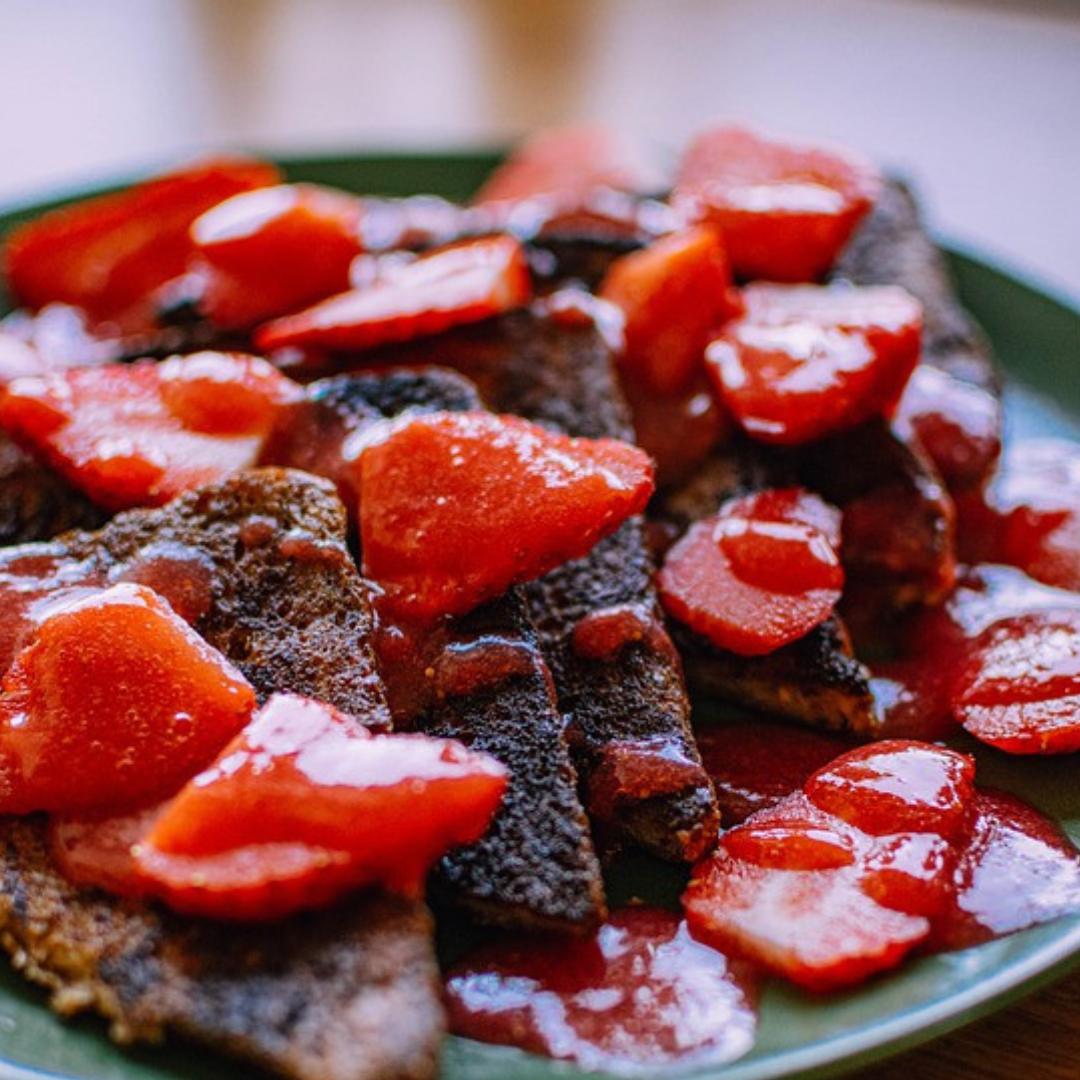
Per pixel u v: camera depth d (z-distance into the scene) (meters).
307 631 0.24
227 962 0.22
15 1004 0.22
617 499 0.24
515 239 0.30
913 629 0.27
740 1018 0.22
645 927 0.23
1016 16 0.46
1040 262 0.36
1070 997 0.23
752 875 0.23
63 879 0.23
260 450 0.26
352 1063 0.21
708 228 0.30
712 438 0.28
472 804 0.22
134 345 0.29
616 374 0.28
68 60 0.42
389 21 0.45
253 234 0.29
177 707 0.23
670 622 0.26
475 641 0.24
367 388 0.26
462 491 0.24
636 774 0.24
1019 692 0.25
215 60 0.42
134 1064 0.22
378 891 0.22
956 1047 0.23
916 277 0.31
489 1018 0.22
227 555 0.25
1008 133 0.40
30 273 0.32
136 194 0.32
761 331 0.28
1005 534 0.28
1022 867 0.24
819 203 0.30
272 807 0.22
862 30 0.45
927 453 0.28
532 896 0.23
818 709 0.26
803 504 0.27
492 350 0.28
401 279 0.29
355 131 0.39
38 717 0.23
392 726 0.23
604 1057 0.22
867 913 0.23
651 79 0.42
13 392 0.26
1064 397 0.31
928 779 0.24
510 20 0.45
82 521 0.26
